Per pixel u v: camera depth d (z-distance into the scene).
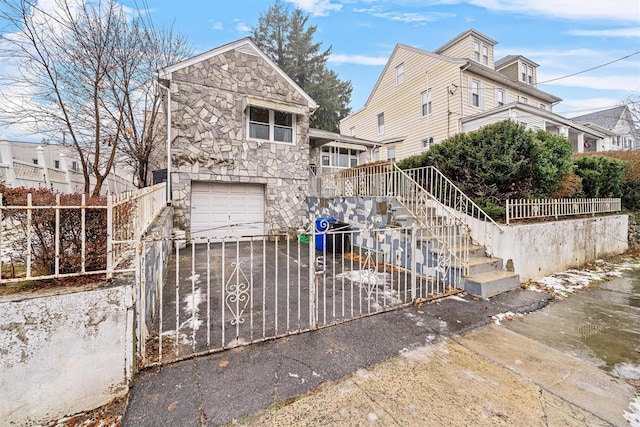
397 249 5.85
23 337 1.78
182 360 2.49
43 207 1.95
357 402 2.04
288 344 2.80
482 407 2.01
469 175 6.30
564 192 6.66
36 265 2.15
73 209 2.18
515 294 4.45
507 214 5.16
